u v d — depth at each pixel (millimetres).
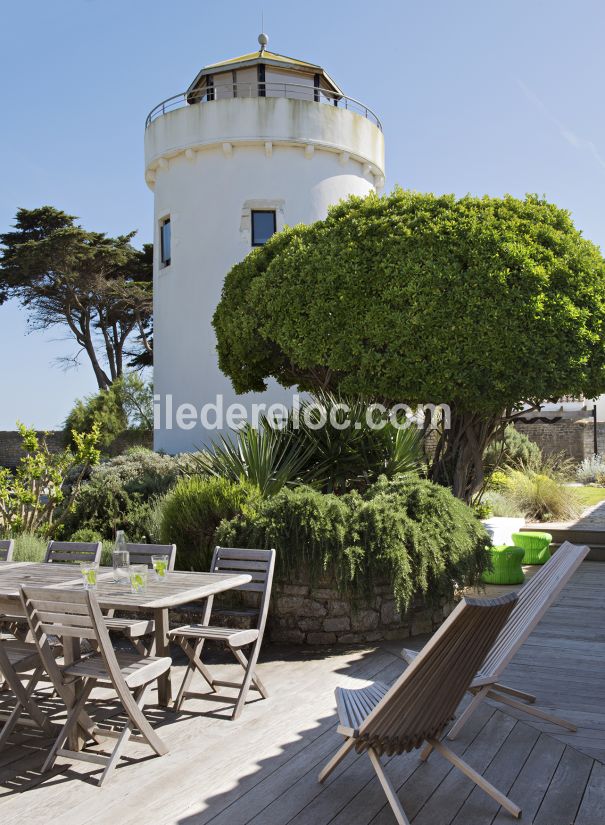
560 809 3467
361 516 6703
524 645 6457
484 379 8984
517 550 9398
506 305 8891
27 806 3590
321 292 9891
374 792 3684
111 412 26938
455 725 4316
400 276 9289
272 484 8039
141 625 4578
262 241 18781
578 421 25688
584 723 4562
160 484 10984
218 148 18688
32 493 10133
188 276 19078
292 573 6582
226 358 12477
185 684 4984
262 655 6355
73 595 3896
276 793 3686
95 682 4199
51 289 33500
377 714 3195
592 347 9281
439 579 6762
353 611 6590
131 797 3668
